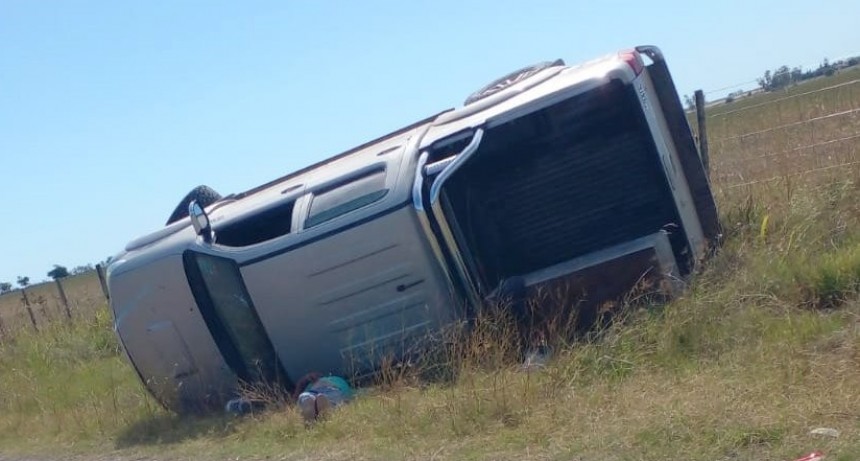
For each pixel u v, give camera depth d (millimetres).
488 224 9500
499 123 8641
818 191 10195
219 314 9398
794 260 8406
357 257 8695
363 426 7688
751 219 10039
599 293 8344
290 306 8969
